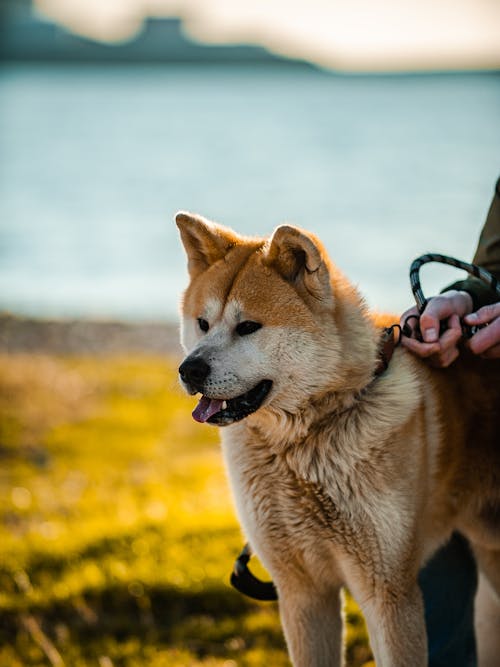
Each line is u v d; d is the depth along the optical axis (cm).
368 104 12006
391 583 327
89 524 609
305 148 5875
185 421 992
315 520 337
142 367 1247
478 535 368
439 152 5306
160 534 567
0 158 5441
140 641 450
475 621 384
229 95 15662
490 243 371
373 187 3803
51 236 2897
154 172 4744
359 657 426
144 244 2764
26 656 431
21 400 1038
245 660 420
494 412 357
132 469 824
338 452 329
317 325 336
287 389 336
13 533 615
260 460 344
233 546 544
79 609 480
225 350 339
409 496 324
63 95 14262
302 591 349
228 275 358
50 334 1523
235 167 4872
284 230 340
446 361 350
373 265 2152
